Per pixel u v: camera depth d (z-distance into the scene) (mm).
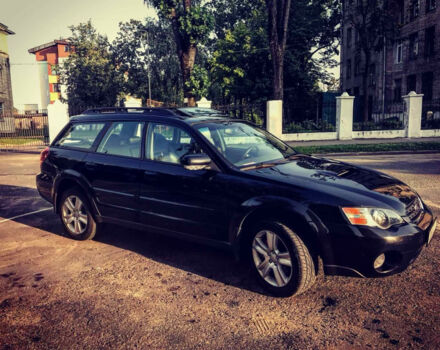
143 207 4207
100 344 2705
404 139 18359
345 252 3012
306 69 28766
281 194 3250
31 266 4137
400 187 3570
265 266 3387
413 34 28766
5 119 29922
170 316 3057
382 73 31797
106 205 4574
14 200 7438
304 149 14867
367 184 3439
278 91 19531
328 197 3113
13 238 5102
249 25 33625
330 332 2771
